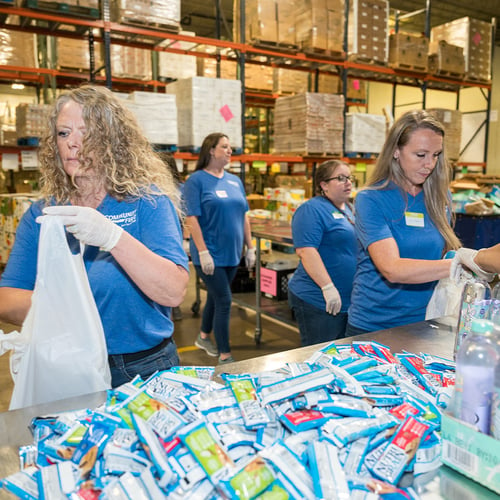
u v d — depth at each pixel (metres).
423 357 1.20
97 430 0.79
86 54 6.14
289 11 5.02
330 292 2.40
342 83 5.54
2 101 9.45
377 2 5.58
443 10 9.69
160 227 1.28
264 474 0.69
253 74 7.53
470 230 4.32
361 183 10.80
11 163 4.86
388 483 0.71
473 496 0.72
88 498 0.69
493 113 9.93
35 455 0.80
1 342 1.04
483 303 1.18
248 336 4.25
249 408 0.84
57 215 1.06
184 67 6.86
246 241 3.82
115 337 1.32
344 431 0.79
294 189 6.19
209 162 3.39
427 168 1.66
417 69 6.12
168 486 0.69
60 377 1.05
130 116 1.35
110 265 1.30
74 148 1.25
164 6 4.32
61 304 1.06
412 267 1.56
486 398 0.73
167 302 1.24
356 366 1.05
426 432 0.82
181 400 0.87
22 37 5.87
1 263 6.01
